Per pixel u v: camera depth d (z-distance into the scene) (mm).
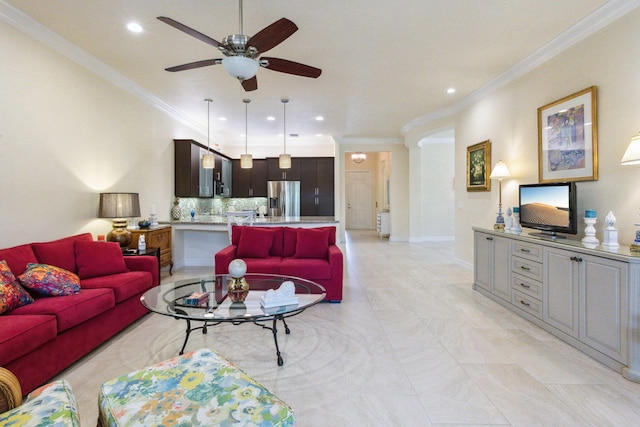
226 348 2490
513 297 3225
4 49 2500
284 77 4016
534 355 2346
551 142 3195
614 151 2562
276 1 2463
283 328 2863
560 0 2469
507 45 3197
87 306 2250
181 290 2609
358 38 3055
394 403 1806
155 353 2402
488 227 4430
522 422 1644
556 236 3047
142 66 3645
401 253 6777
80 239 3031
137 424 1108
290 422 1150
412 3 2504
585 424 1623
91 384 1998
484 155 4426
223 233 5523
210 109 5434
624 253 2121
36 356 1877
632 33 2412
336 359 2307
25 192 2699
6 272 2107
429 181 8688
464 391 1915
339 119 6258
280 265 3551
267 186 8242
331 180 8242
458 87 4414
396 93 4668
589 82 2785
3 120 2504
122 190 4043
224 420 1124
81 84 3314
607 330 2162
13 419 1116
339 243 8258
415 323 2967
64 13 2596
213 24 2787
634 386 1944
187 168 5496
